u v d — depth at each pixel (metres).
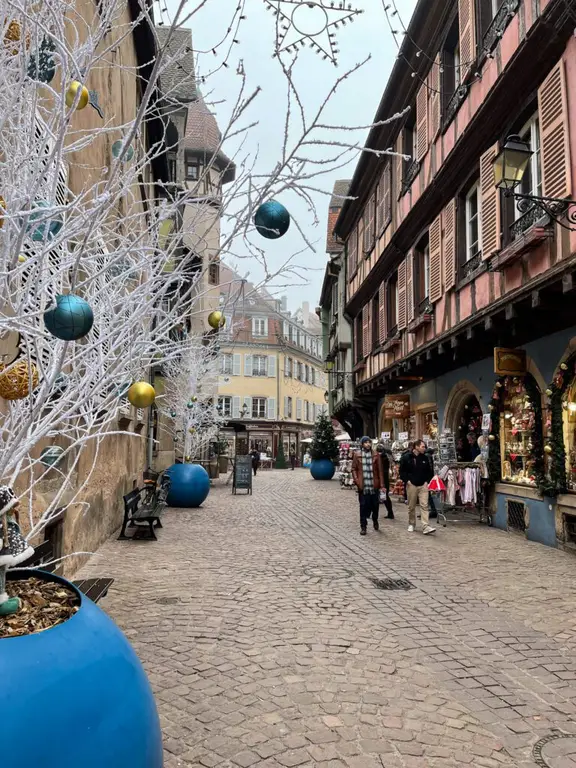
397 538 9.34
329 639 4.55
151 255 2.38
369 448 9.91
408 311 13.91
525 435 9.59
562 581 6.49
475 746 3.03
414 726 3.22
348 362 22.50
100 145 6.97
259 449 48.81
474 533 9.81
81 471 6.77
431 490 10.38
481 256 9.52
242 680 3.75
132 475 12.21
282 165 1.89
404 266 14.41
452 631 4.84
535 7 7.61
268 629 4.75
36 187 1.72
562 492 8.27
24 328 1.85
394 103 14.75
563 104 7.05
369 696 3.58
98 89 6.66
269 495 17.44
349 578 6.59
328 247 27.30
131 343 2.30
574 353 7.86
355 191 19.70
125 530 9.82
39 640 1.78
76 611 2.03
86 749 1.66
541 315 8.04
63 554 5.84
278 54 1.87
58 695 1.67
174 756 2.86
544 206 6.69
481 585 6.31
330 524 11.00
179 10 1.63
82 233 2.04
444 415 13.33
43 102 2.54
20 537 2.12
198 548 8.38
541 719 3.36
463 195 10.77
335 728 3.17
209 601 5.53
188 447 18.20
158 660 4.05
